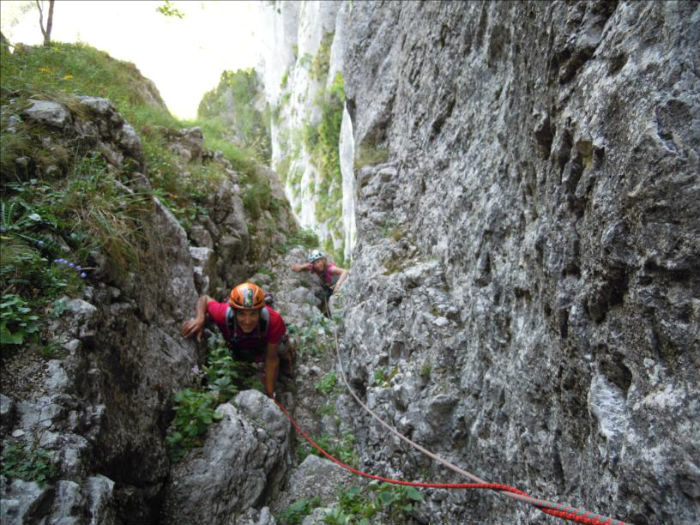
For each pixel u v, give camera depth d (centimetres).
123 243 329
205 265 482
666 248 126
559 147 185
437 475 290
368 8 682
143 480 280
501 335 251
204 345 428
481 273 282
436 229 381
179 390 352
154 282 367
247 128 3284
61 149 339
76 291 274
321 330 576
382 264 440
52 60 655
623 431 140
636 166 137
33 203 298
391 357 371
